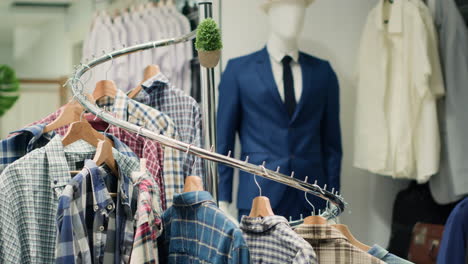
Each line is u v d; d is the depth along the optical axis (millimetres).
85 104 1508
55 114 1838
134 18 3133
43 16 4152
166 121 1814
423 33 2928
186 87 3082
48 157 1476
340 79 3367
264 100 2797
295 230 1505
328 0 3352
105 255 1410
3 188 1408
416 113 2994
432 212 3070
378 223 3426
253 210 1501
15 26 4305
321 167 2842
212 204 1403
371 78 3049
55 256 1337
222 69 3191
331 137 2955
